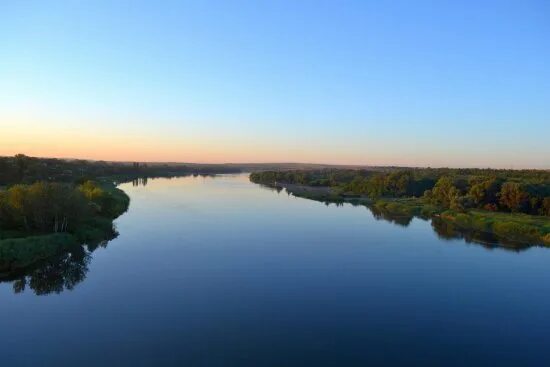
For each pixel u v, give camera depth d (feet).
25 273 124.36
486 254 157.07
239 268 133.18
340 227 211.00
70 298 105.60
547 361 78.84
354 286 117.80
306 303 104.73
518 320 96.53
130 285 115.96
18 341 82.53
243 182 587.27
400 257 150.61
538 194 254.06
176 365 74.90
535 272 133.90
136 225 202.28
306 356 79.10
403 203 307.78
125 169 648.79
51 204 154.40
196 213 245.45
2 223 156.97
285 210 271.90
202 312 97.96
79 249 152.05
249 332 88.28
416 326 92.79
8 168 301.43
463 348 83.20
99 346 81.10
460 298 109.81
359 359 78.43
